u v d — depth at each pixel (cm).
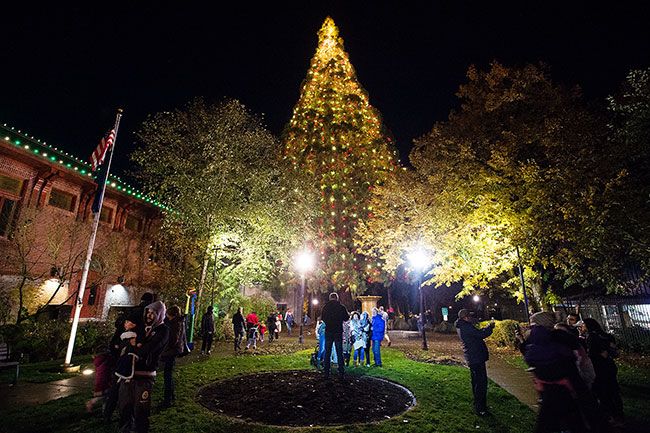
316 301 4091
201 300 2078
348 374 1131
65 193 1922
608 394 711
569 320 933
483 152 1912
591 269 1556
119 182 2198
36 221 1697
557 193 1480
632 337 1848
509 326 1838
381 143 4109
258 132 2178
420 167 2145
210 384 968
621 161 1386
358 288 3528
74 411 717
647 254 1316
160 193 2003
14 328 1320
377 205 2628
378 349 1305
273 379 1043
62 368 1120
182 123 2033
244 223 2183
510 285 2106
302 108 4231
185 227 2103
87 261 1220
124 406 548
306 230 2722
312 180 3033
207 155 1992
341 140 3841
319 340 1277
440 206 1947
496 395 902
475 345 798
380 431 653
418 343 2156
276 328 2281
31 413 710
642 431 686
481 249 1797
